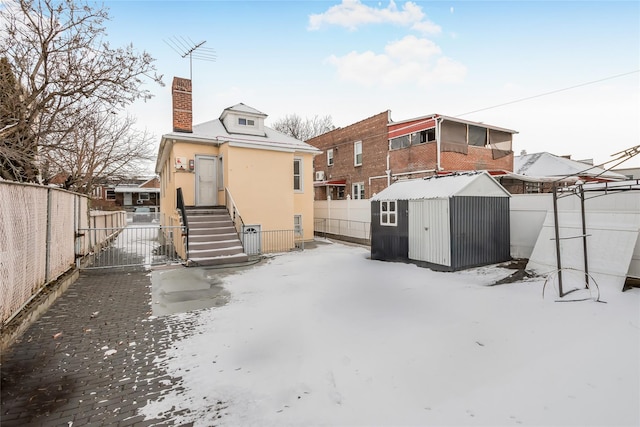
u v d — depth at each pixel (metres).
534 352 3.51
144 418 2.72
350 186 21.92
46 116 6.89
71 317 5.18
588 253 6.38
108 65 6.48
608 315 4.39
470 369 3.27
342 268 8.86
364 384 3.10
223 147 12.50
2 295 4.14
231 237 10.52
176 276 8.02
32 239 5.29
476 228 8.49
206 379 3.31
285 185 13.04
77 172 11.99
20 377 3.37
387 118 18.86
